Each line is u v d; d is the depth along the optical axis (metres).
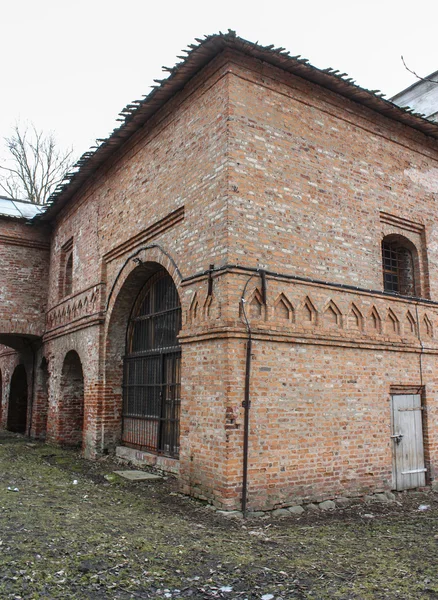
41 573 5.05
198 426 8.64
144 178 11.47
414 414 10.59
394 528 7.59
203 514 7.80
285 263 9.04
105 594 4.77
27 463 12.09
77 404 15.84
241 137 8.91
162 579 5.18
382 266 10.70
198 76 9.77
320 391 9.05
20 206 19.55
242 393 8.14
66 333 15.30
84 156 13.22
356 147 10.57
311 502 8.62
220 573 5.45
